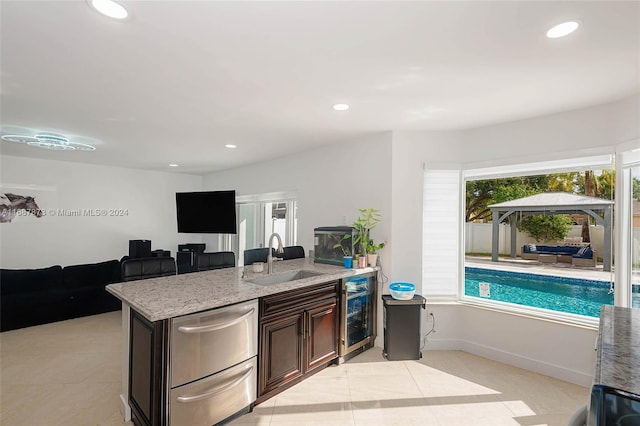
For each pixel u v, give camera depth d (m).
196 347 1.95
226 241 6.58
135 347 2.11
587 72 2.11
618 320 1.47
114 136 3.81
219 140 4.00
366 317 3.47
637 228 2.60
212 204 5.52
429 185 3.62
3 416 2.27
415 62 1.99
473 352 3.41
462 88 2.38
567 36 1.69
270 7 1.45
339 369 3.01
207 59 1.96
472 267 3.62
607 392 0.67
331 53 1.88
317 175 4.43
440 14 1.50
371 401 2.48
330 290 2.99
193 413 1.94
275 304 2.46
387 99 2.61
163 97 2.59
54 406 2.40
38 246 5.34
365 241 3.46
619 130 2.59
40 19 1.54
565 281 3.10
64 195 5.57
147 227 6.49
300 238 4.68
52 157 5.20
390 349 3.22
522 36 1.69
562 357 2.85
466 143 3.51
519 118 3.09
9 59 1.96
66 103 2.73
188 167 6.10
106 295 4.77
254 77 2.21
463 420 2.26
